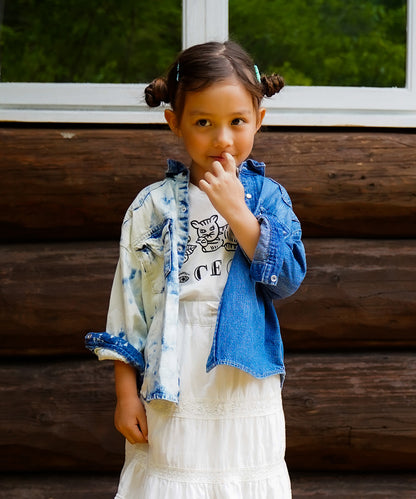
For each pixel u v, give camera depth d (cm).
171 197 187
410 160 260
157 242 185
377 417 253
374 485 256
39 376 256
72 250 259
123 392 180
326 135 262
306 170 259
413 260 260
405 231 264
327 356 259
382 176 260
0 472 259
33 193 257
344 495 252
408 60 278
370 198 259
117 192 257
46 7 303
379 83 284
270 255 172
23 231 261
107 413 253
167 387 170
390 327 258
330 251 259
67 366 257
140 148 259
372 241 264
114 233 262
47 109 269
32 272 257
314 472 260
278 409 180
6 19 300
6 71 296
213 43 183
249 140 179
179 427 173
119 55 301
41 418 253
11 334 256
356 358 258
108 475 258
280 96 270
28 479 257
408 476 260
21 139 259
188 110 177
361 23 291
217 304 178
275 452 177
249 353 172
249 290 177
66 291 255
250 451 173
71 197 258
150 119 264
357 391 254
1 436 253
